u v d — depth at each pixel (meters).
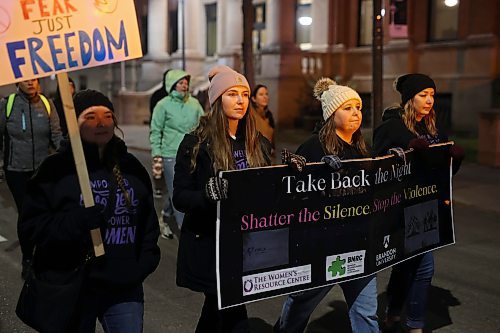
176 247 7.06
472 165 13.86
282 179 3.30
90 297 2.95
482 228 8.49
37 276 2.87
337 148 3.65
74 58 2.97
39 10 2.90
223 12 27.89
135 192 3.01
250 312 5.09
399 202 3.91
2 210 9.19
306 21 24.30
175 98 6.93
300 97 22.98
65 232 2.75
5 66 2.86
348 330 4.71
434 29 20.92
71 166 2.90
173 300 5.38
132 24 3.12
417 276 4.22
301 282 3.43
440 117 20.58
